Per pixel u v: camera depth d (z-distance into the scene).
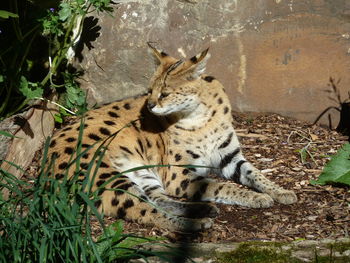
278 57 12.23
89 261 7.25
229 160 10.98
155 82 10.35
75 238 6.95
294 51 12.18
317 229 8.85
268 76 12.34
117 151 10.34
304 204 9.66
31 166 10.85
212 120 10.73
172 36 12.38
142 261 7.84
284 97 12.39
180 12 12.29
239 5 12.11
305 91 12.30
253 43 12.21
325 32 12.07
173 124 10.56
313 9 12.01
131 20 12.35
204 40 12.32
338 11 11.97
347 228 8.80
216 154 10.98
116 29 12.38
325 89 12.25
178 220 9.02
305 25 12.08
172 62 10.59
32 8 12.02
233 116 12.58
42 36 12.38
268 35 12.16
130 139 10.66
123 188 9.44
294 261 7.79
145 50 12.38
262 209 9.62
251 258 7.87
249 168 10.66
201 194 10.14
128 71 12.54
